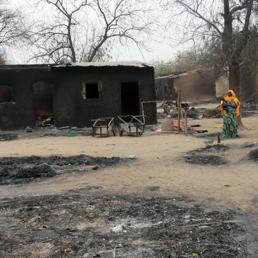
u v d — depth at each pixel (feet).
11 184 33.99
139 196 28.27
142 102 78.54
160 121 88.99
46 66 81.51
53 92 80.64
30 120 81.20
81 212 24.61
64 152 51.26
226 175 33.73
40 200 27.86
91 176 35.53
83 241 20.07
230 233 20.40
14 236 21.17
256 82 138.72
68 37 130.41
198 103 147.84
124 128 69.46
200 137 60.54
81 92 80.69
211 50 70.49
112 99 81.41
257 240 19.57
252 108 121.19
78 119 80.64
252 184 30.17
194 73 155.22
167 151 47.78
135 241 19.84
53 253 18.78
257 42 67.15
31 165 41.06
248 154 40.73
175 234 20.47
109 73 81.30
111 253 18.45
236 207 24.76
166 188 30.25
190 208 24.88
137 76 81.92
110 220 23.08
